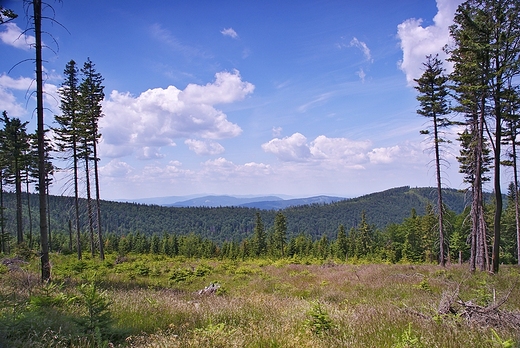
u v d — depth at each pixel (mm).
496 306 6684
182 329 6109
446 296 7090
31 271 16016
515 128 25344
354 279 17250
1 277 12914
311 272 23594
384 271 20359
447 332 5367
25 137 36156
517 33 15945
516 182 28797
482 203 21906
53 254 34312
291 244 75375
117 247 72438
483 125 19516
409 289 12555
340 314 7262
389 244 67938
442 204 26047
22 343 4352
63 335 5066
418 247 60000
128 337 5109
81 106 28094
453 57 19406
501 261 50781
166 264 30938
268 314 7648
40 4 11789
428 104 25109
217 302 9133
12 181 39375
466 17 16625
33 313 5672
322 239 78188
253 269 26328
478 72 17219
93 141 29078
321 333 5688
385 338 5316
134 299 8938
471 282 13523
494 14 16375
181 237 82312
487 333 5508
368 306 8352
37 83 11828
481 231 21172
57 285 10914
